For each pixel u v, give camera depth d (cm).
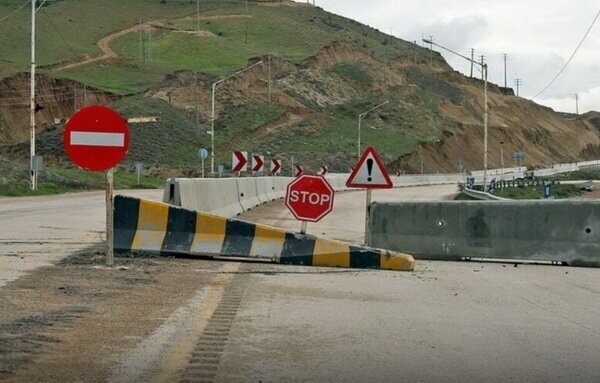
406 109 11781
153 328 821
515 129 14550
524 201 1473
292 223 2455
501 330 863
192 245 1345
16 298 952
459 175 9606
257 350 745
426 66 17462
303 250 1344
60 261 1275
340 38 18362
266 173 7200
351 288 1127
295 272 1264
